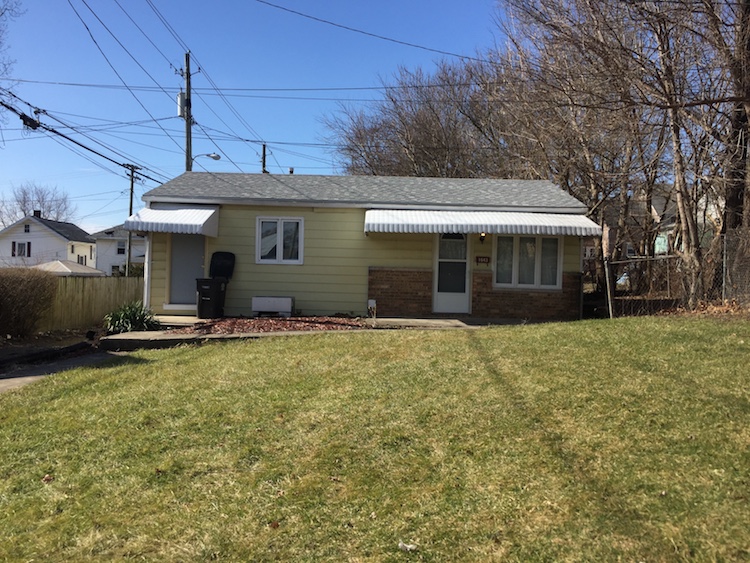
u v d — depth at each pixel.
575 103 11.11
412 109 30.27
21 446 4.54
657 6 10.00
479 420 4.58
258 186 13.80
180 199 12.75
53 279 13.04
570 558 2.74
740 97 9.19
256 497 3.54
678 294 12.30
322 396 5.49
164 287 12.92
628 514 3.08
